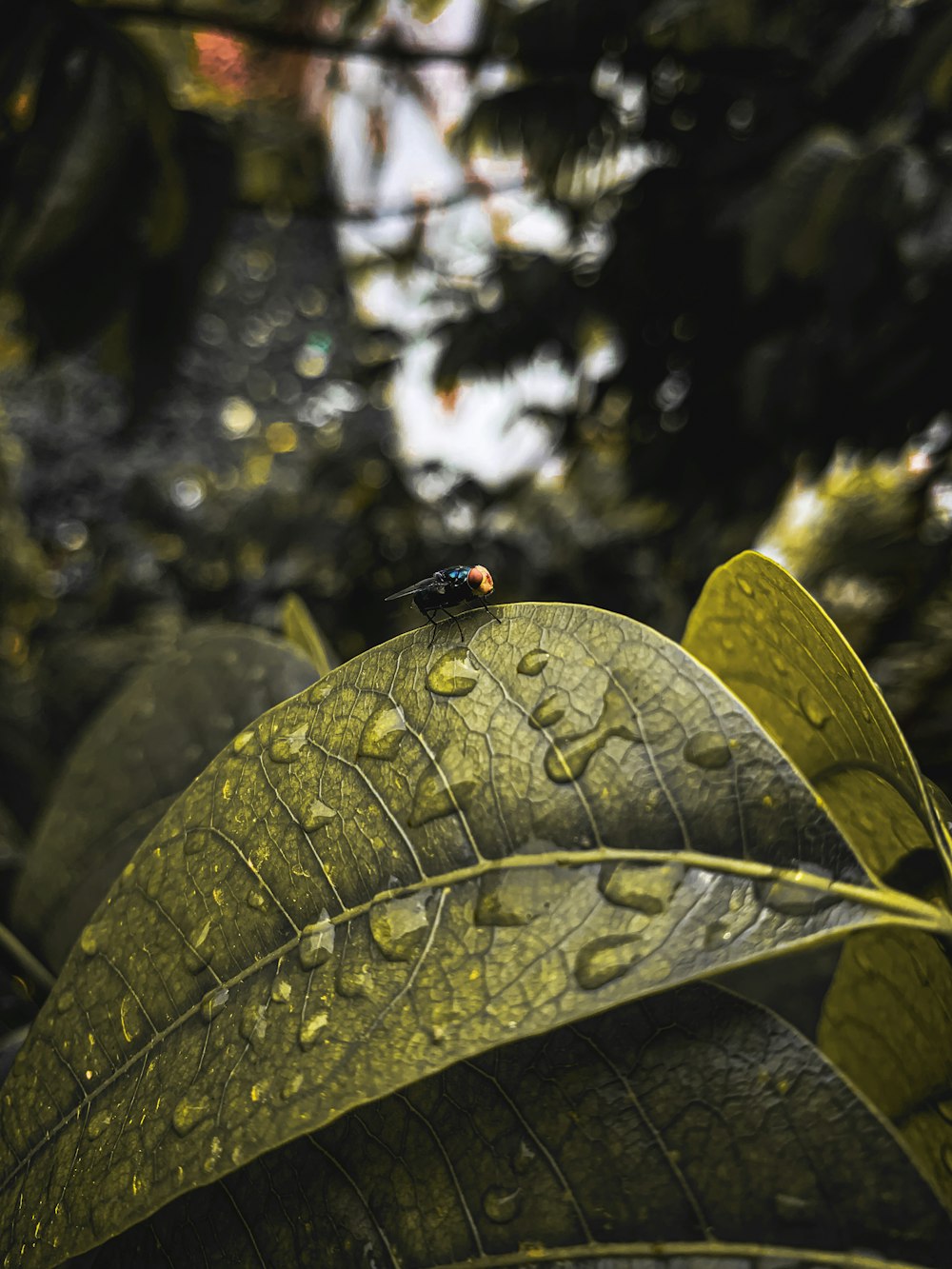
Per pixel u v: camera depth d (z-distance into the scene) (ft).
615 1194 0.41
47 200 1.51
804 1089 0.42
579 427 2.80
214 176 1.74
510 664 0.46
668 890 0.41
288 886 0.44
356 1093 0.39
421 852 0.44
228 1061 0.41
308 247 4.88
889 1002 0.48
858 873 0.41
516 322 2.64
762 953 0.39
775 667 0.50
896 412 1.83
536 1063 0.44
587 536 2.77
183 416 4.43
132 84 1.53
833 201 1.61
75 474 4.23
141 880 0.47
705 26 1.95
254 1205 0.44
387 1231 0.42
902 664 1.74
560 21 2.15
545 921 0.41
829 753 0.49
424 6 2.48
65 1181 0.41
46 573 4.02
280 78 3.06
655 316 2.30
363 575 2.70
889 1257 0.39
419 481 3.00
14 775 2.98
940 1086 0.46
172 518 3.86
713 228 2.01
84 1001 0.45
